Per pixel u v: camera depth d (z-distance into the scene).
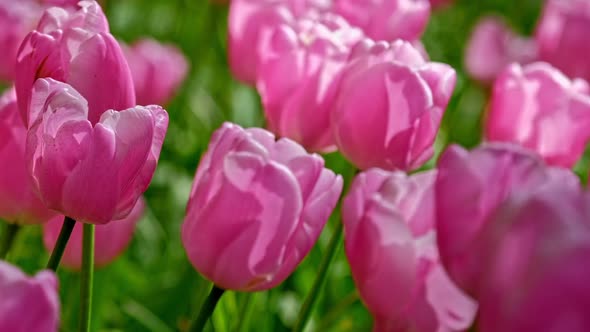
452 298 0.70
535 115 0.95
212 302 0.75
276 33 0.86
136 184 0.73
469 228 0.65
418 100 0.81
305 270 1.10
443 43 2.29
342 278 1.15
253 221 0.73
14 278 0.61
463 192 0.65
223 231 0.73
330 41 0.85
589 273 0.59
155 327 1.05
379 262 0.71
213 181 0.73
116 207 0.73
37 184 0.72
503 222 0.62
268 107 0.87
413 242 0.70
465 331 0.70
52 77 0.73
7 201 0.79
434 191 0.68
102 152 0.71
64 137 0.71
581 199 0.60
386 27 1.00
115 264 1.07
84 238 0.75
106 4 1.58
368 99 0.82
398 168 0.83
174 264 1.17
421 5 1.01
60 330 0.95
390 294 0.71
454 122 1.68
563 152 0.96
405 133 0.82
